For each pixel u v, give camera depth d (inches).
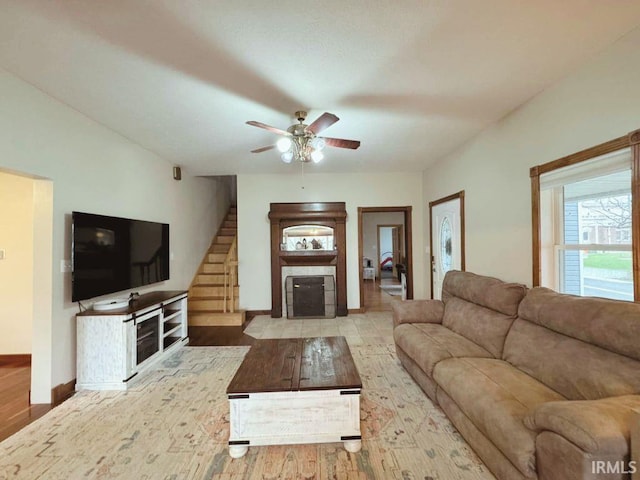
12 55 82.9
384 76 95.1
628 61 77.1
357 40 77.9
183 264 211.2
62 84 98.0
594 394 63.6
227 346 161.6
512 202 122.9
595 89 86.1
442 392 92.4
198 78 94.8
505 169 126.8
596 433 44.9
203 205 249.9
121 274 135.3
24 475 71.9
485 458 70.6
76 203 117.0
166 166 187.3
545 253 108.7
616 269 86.7
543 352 80.3
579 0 65.4
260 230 226.7
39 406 102.4
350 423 79.7
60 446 82.0
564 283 105.3
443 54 84.4
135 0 63.7
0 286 139.3
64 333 110.9
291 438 78.7
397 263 440.5
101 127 130.8
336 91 104.0
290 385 79.4
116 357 114.3
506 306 100.7
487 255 140.9
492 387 74.7
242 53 82.7
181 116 122.3
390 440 83.3
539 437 54.9
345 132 144.3
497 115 126.5
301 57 84.8
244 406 78.5
